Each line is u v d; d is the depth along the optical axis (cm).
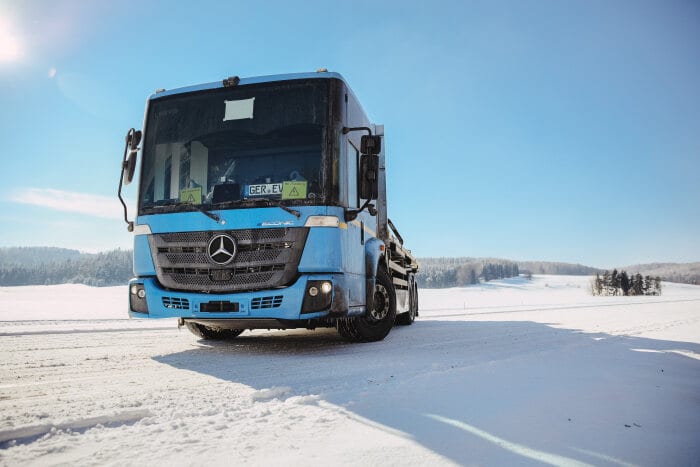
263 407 246
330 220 475
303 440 190
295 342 589
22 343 566
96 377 342
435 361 415
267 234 467
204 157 516
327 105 510
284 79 528
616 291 11919
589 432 204
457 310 1966
